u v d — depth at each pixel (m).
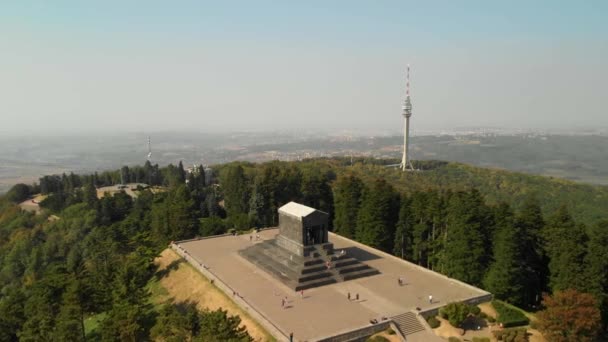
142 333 81.62
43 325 79.00
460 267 95.44
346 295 83.69
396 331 70.44
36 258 148.38
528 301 91.44
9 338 91.69
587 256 81.94
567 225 88.31
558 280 85.12
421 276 94.81
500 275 87.12
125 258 120.81
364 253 112.62
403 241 118.94
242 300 80.25
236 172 156.62
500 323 73.38
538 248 93.50
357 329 68.56
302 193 150.75
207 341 60.56
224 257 109.19
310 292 85.31
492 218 97.19
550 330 67.12
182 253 112.94
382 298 82.12
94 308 87.38
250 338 62.75
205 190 176.50
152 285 104.12
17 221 183.62
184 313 86.31
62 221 170.25
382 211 119.31
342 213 134.50
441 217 110.19
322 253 95.81
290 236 99.62
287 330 68.88
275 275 93.81
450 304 72.62
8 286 140.12
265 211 148.12
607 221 83.94
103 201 173.75
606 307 79.88
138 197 182.12
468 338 69.62
